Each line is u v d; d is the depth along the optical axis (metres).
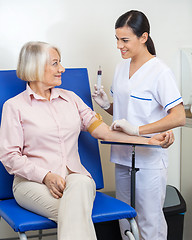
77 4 2.46
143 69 1.96
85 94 2.15
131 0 2.58
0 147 1.76
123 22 1.88
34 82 1.86
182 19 2.70
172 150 2.73
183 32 2.71
